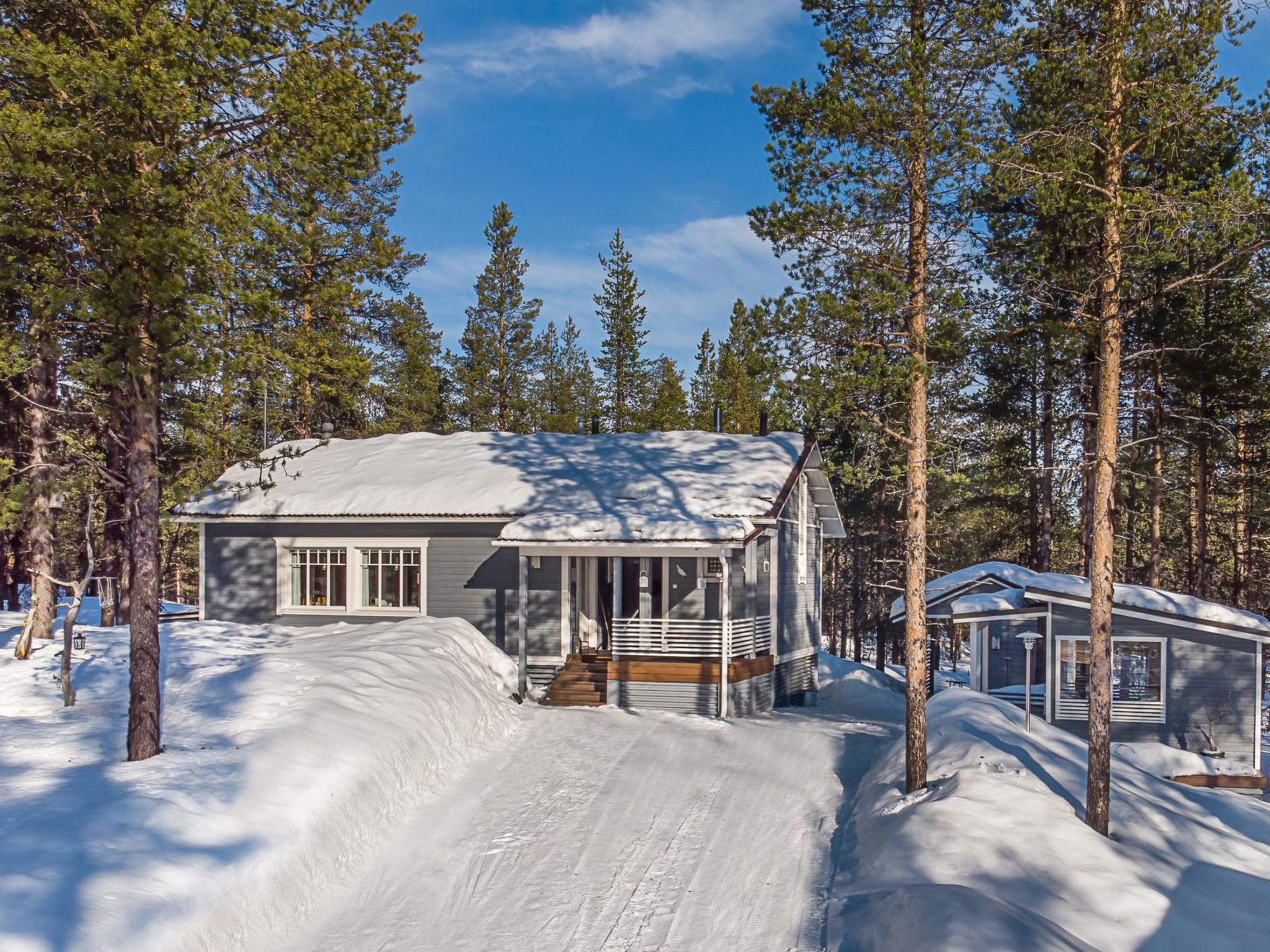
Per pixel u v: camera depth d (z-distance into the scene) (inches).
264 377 454.6
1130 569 1241.4
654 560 835.4
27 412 652.7
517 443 991.0
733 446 956.0
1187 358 898.1
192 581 1995.6
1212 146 484.7
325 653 652.7
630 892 403.5
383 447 1005.8
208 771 414.0
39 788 384.8
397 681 596.7
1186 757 690.2
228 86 418.9
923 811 434.0
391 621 784.9
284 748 451.2
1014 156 474.3
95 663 626.2
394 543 845.8
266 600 870.4
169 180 411.5
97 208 408.2
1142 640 760.3
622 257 1900.8
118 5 387.9
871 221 514.9
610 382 1924.2
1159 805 500.7
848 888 395.9
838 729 706.8
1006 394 1044.5
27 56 376.8
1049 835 411.5
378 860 428.8
